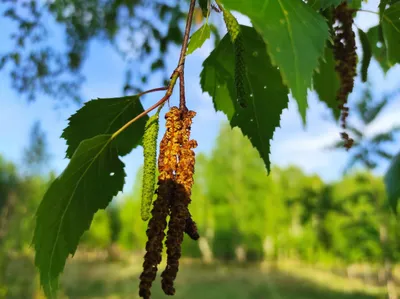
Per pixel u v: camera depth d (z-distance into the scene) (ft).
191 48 4.91
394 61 6.59
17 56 21.71
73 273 98.73
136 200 173.78
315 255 125.59
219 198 144.15
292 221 138.00
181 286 88.89
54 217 4.49
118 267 126.82
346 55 5.66
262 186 141.59
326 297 75.00
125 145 5.51
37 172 73.92
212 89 5.81
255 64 5.50
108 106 5.40
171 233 3.92
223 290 83.76
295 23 2.90
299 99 2.62
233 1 2.81
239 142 146.51
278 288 85.97
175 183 4.08
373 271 106.52
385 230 31.40
